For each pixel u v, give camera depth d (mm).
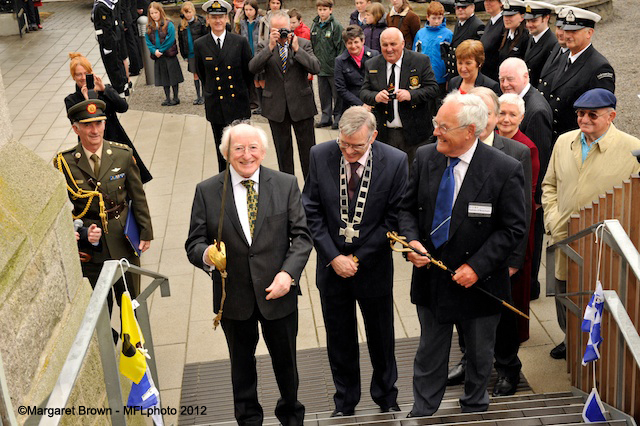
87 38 18547
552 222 5465
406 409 5055
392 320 4750
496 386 5199
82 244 5488
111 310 5648
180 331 6336
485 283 4320
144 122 12055
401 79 7332
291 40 8328
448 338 4539
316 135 10891
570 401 4758
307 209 4605
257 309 4246
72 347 2934
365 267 4539
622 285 3854
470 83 6727
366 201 4488
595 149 5176
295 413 4523
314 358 5871
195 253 4156
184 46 12562
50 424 2596
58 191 3797
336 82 8773
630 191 4168
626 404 4074
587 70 6613
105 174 5496
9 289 3057
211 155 10422
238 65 8664
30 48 17766
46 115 12602
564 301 5082
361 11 10656
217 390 5527
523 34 7961
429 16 9305
